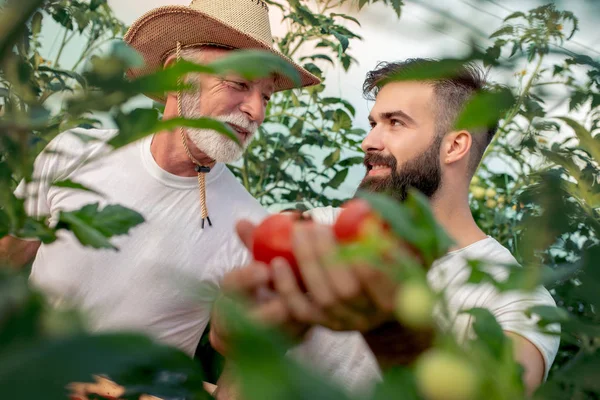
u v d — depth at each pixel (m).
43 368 0.15
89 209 0.48
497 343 0.24
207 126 0.26
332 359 1.18
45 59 2.30
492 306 0.86
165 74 0.22
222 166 1.95
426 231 0.24
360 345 1.18
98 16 2.51
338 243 0.38
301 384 0.14
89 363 0.15
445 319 0.22
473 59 0.18
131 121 0.26
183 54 1.81
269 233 0.47
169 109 1.76
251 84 1.73
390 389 0.18
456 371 0.19
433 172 1.42
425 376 0.19
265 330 0.15
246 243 0.53
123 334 0.16
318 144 2.95
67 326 0.18
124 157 1.80
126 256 1.71
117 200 1.73
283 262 0.39
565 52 0.23
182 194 1.80
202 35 1.79
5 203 0.37
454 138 1.42
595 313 0.29
